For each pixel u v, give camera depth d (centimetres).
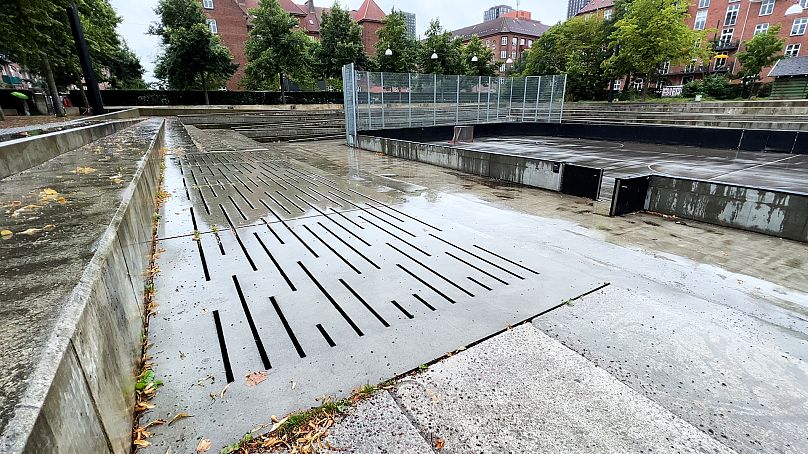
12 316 129
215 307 291
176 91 2750
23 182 362
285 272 357
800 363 245
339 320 279
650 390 217
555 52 3872
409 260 395
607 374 229
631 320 290
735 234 558
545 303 312
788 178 1032
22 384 98
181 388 206
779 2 3197
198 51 2667
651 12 2697
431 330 269
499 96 2278
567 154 1534
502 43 7012
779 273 414
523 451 177
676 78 3809
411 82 1895
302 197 642
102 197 299
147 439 173
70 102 2462
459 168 1088
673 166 1239
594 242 503
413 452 174
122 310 199
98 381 140
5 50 1463
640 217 644
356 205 604
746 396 215
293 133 2000
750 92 2891
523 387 217
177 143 1266
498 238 476
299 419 188
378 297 315
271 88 3456
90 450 121
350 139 1694
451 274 364
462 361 237
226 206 573
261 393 205
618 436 186
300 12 5041
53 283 155
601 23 3422
